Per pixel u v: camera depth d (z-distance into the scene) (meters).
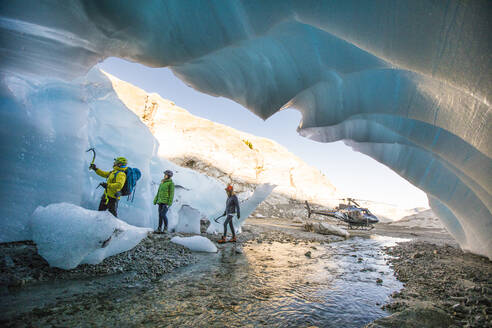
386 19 1.87
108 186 4.07
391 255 5.56
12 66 2.82
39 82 3.61
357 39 2.07
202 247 4.52
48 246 2.56
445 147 3.33
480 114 2.21
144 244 4.21
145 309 1.97
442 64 1.77
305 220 21.06
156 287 2.50
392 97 2.95
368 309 2.27
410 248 6.67
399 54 1.94
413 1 1.71
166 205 5.71
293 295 2.54
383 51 2.00
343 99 3.28
